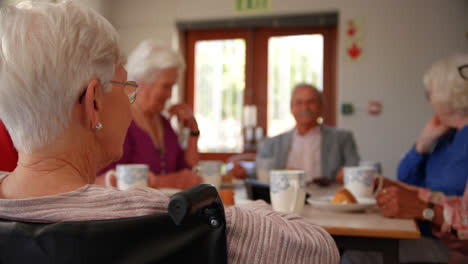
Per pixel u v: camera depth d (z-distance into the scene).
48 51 0.45
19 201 0.44
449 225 1.02
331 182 1.86
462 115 1.33
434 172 1.41
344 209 1.10
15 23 0.46
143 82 1.88
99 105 0.49
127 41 4.83
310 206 1.24
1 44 0.46
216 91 4.82
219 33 4.79
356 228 0.91
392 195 1.04
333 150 2.27
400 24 4.23
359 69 4.29
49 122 0.47
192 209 0.35
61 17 0.47
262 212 0.54
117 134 0.54
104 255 0.39
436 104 1.35
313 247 0.50
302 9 4.41
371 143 4.26
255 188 1.29
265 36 4.69
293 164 2.30
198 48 4.86
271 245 0.47
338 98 4.45
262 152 2.42
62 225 0.40
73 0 0.51
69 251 0.39
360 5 4.30
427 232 1.35
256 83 4.72
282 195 1.03
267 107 4.70
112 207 0.43
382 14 4.26
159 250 0.39
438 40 4.15
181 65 1.98
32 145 0.47
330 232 0.92
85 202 0.44
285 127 4.67
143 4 4.81
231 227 0.45
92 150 0.52
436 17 4.16
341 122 4.32
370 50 4.28
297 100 2.32
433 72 1.37
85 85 0.48
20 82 0.45
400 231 0.89
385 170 4.24
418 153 1.47
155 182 1.38
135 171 1.21
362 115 4.28
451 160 1.33
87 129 0.51
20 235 0.41
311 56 4.61
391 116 4.23
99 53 0.49
